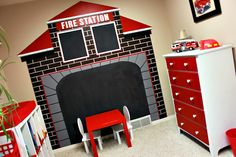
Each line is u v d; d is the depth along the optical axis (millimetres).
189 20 3135
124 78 3654
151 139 3250
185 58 2564
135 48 3648
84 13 3459
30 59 3373
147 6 3645
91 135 2980
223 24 2527
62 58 3451
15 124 1881
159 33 3717
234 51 2469
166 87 3820
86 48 3502
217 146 2484
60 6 3391
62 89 3486
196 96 2545
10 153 1703
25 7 3309
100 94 3602
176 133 3264
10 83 3340
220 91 2438
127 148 3127
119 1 3551
